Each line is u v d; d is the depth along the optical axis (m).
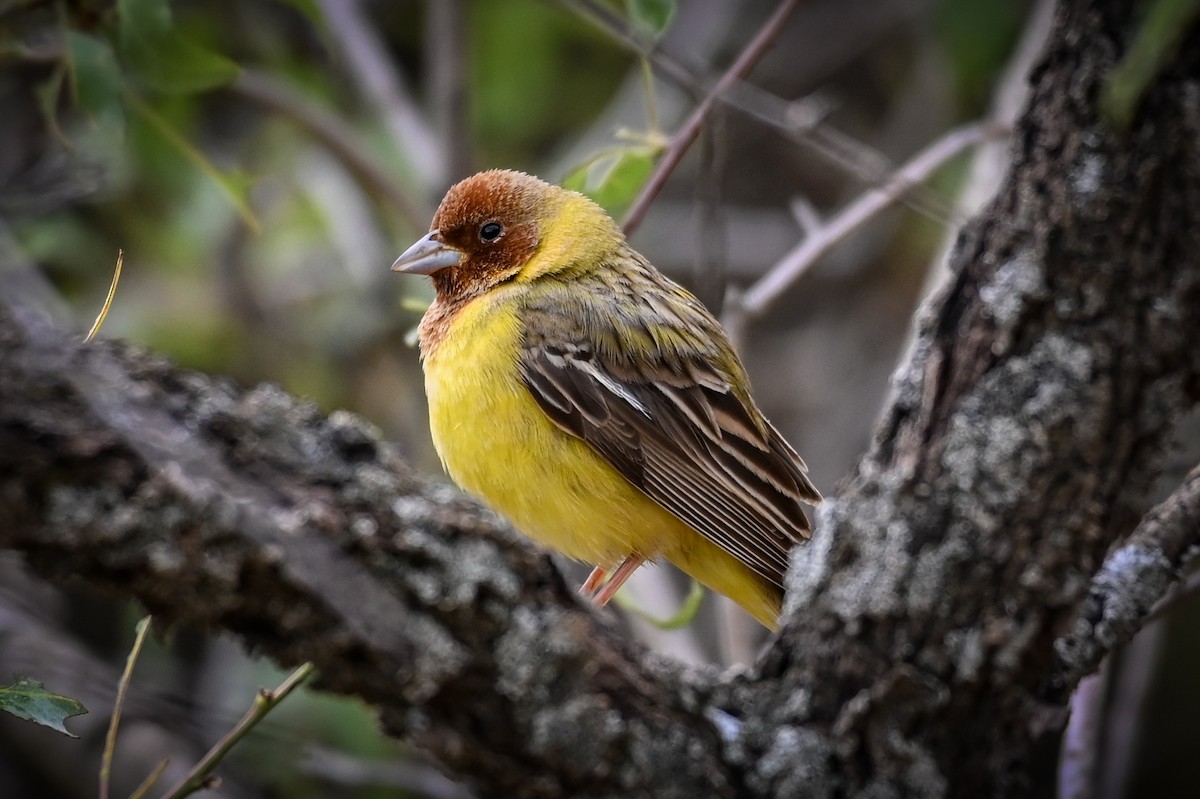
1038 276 6.19
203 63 8.86
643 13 9.12
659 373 9.94
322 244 14.91
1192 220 6.07
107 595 5.22
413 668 5.40
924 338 6.54
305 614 5.26
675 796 5.81
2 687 5.98
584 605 5.89
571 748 5.60
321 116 13.08
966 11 14.88
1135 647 11.16
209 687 13.03
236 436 5.35
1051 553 6.12
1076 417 6.12
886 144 16.14
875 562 6.25
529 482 9.62
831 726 6.21
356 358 14.63
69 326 12.30
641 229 16.45
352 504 5.43
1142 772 14.80
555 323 9.84
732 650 10.45
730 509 9.77
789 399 16.06
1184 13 5.62
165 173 13.37
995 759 6.32
